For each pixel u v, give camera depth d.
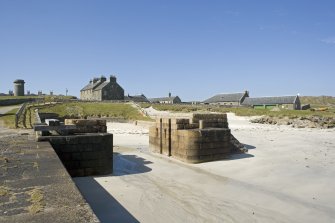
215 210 9.20
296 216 8.99
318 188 11.93
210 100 104.50
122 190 10.85
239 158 17.98
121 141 26.22
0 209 4.86
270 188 11.88
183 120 18.25
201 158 16.78
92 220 4.52
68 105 59.72
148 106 64.31
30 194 5.61
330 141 26.52
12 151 10.05
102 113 55.22
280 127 41.41
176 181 12.57
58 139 12.19
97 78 104.62
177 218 8.41
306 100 180.75
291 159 17.80
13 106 61.59
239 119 51.00
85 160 12.60
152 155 19.27
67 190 5.90
